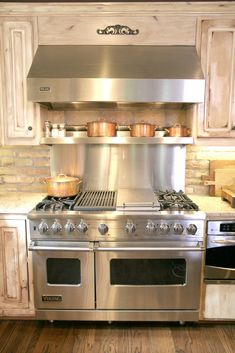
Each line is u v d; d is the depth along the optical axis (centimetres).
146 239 194
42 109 227
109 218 190
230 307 204
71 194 221
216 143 217
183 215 190
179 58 204
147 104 238
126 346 191
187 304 203
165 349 188
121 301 202
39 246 194
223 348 189
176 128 220
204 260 199
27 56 212
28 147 251
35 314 207
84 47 210
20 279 205
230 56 208
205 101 212
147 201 203
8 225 199
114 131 221
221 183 243
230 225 195
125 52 207
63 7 205
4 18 208
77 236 194
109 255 195
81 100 195
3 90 215
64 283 202
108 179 251
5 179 254
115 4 203
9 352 186
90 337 199
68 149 249
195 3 202
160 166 249
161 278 201
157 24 208
